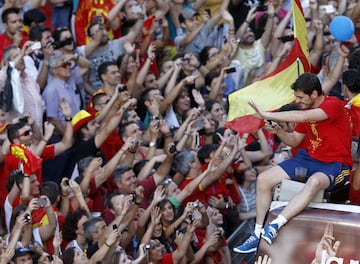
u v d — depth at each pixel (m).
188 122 41.38
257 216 28.00
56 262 31.48
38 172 35.50
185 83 43.31
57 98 40.72
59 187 35.88
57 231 33.81
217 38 50.41
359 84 30.47
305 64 31.78
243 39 49.53
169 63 45.31
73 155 38.34
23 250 31.73
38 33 41.06
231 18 49.25
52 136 40.34
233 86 48.50
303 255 25.98
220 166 39.50
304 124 28.34
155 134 39.97
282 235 26.23
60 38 42.12
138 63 43.66
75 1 46.38
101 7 46.00
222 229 38.12
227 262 38.53
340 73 44.16
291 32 49.53
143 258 34.06
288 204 26.52
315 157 27.86
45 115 40.62
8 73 38.28
